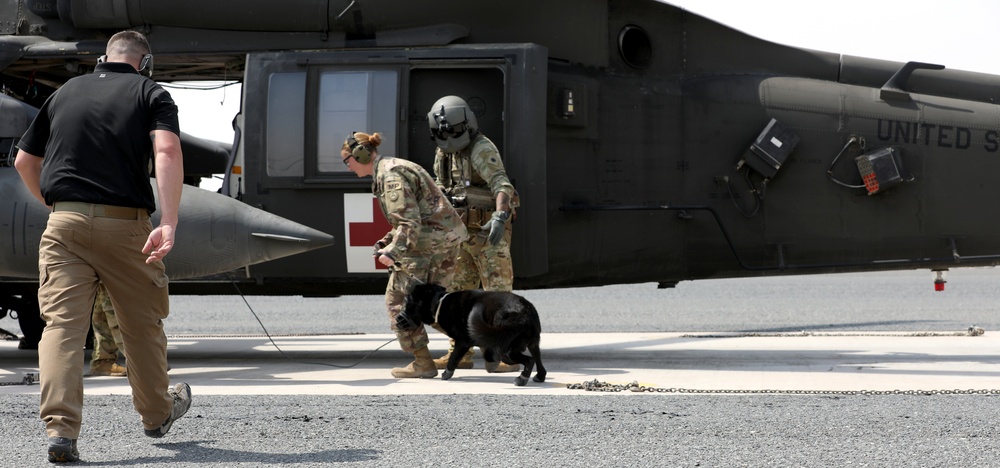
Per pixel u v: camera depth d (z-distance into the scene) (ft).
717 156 33.63
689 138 33.58
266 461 15.85
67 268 16.01
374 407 21.44
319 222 31.22
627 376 28.50
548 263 32.19
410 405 21.77
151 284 16.49
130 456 16.30
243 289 33.24
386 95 31.04
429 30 31.96
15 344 44.34
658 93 33.58
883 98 34.55
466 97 31.50
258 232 28.86
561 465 15.47
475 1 32.07
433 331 50.80
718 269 33.73
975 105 34.91
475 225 28.94
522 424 19.15
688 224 33.42
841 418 19.83
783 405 21.74
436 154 29.84
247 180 31.53
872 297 87.15
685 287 114.93
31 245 28.53
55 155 16.33
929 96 35.12
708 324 56.90
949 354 35.29
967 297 85.81
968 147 34.30
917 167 34.09
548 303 82.69
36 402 22.29
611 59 33.60
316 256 31.27
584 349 38.45
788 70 35.35
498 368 29.37
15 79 37.45
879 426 18.85
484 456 16.17
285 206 31.37
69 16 32.89
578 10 32.96
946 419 19.66
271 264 31.45
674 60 34.30
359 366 32.53
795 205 33.68
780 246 33.65
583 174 32.71
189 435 18.13
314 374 29.63
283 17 32.09
